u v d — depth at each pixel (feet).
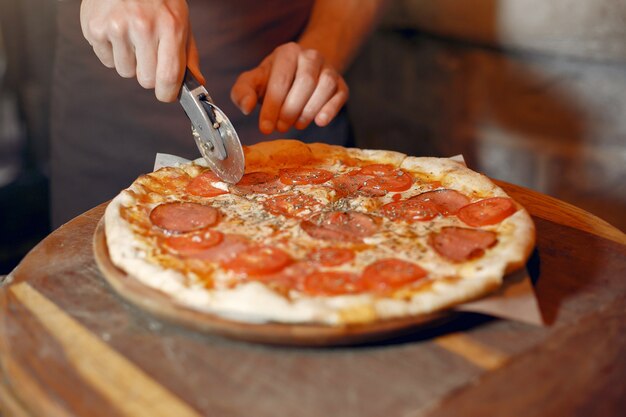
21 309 2.06
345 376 1.83
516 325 1.99
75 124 3.46
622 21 3.36
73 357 1.89
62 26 3.38
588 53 3.51
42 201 4.13
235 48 3.33
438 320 1.93
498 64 3.84
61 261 2.27
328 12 3.45
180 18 2.37
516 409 1.74
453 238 2.21
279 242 2.21
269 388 1.79
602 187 3.69
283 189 2.55
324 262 2.11
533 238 2.21
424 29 4.03
